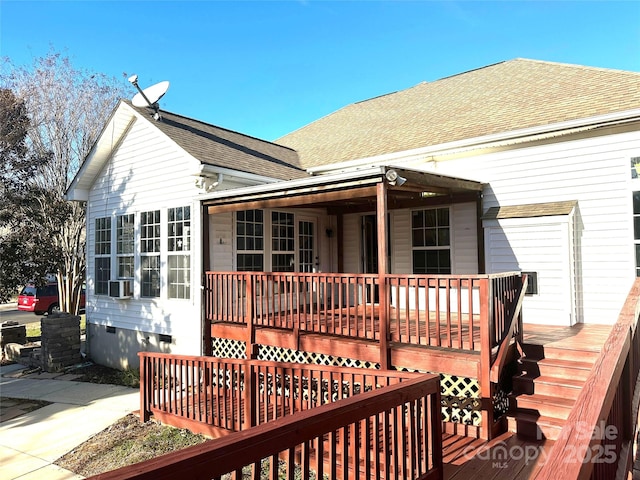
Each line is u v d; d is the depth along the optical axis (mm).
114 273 10055
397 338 5488
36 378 9414
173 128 9172
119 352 9867
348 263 10805
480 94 11000
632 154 6914
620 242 7004
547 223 7422
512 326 5172
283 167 10352
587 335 6215
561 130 7469
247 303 7125
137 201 9578
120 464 4953
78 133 16750
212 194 7852
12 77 15555
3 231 14023
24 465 5086
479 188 8125
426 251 9328
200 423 5594
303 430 2189
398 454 3064
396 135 10617
